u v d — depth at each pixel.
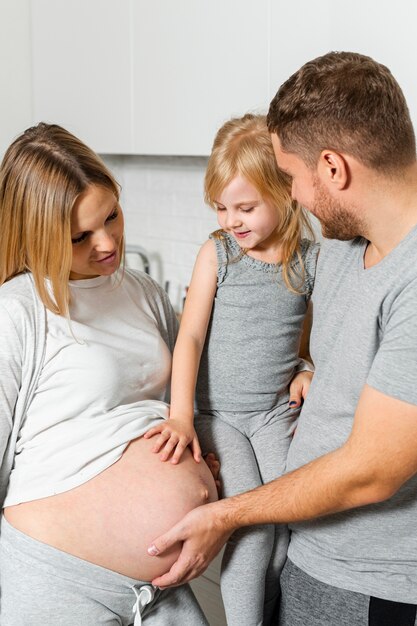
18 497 1.42
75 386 1.44
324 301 1.41
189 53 2.35
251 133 1.51
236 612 1.49
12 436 1.44
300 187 1.29
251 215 1.52
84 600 1.40
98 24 2.73
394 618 1.35
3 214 1.45
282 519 1.33
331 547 1.39
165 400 1.71
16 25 3.15
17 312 1.40
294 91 1.24
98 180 1.42
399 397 1.16
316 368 1.42
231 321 1.61
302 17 1.97
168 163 3.12
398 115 1.20
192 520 1.39
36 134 1.44
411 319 1.17
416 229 1.23
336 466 1.24
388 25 1.78
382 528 1.34
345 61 1.23
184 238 3.11
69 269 1.41
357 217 1.25
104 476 1.42
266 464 1.56
